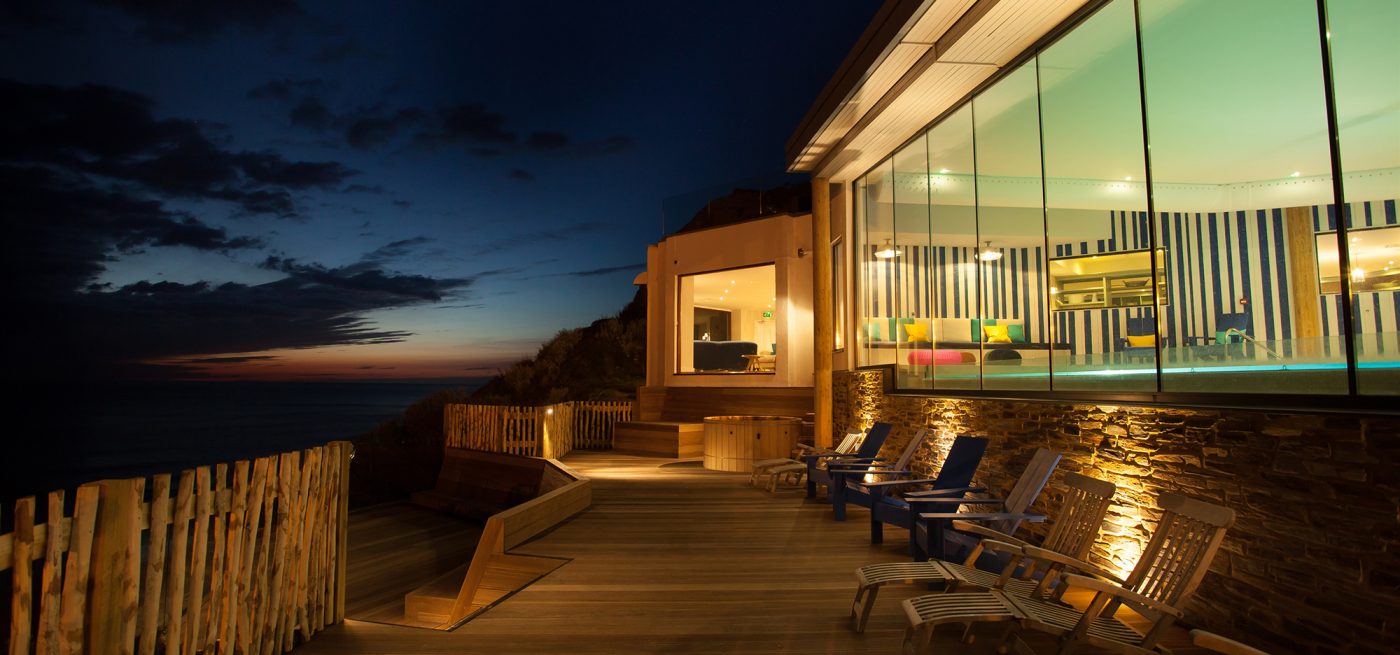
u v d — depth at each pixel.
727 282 16.86
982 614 3.25
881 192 10.86
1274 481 3.65
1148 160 5.22
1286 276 8.24
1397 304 5.19
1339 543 3.27
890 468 7.37
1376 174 5.61
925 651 3.63
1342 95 5.82
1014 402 6.55
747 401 14.20
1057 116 8.05
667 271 16.22
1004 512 5.00
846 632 3.96
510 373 27.61
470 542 10.99
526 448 13.12
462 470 14.31
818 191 11.62
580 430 15.72
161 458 32.72
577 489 7.88
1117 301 6.91
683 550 6.00
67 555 2.47
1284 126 8.18
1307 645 3.41
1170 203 9.30
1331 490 3.31
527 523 6.44
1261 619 3.69
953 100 8.05
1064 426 5.73
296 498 3.78
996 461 6.88
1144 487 4.73
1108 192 9.67
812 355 14.09
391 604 7.76
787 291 14.00
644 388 15.87
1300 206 8.33
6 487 28.36
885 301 10.50
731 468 11.51
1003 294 9.70
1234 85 7.18
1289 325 8.11
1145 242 9.48
